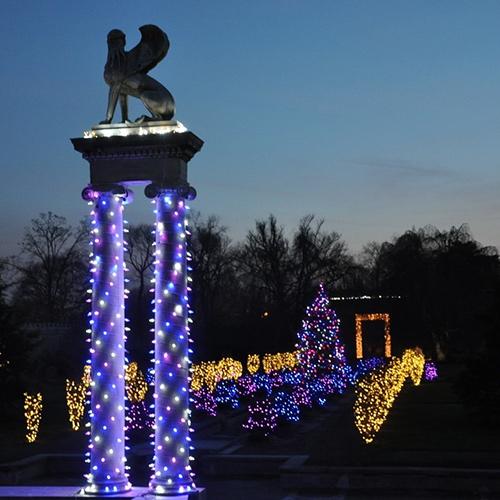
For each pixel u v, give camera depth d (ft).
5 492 51.03
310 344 132.16
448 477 57.67
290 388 128.77
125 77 51.19
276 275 268.62
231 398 116.98
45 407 119.85
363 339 266.98
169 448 47.98
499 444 74.54
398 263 260.83
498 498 56.44
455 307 250.16
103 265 49.52
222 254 272.72
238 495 59.16
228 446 82.89
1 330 106.63
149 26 51.44
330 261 271.28
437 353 251.39
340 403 129.70
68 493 50.34
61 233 279.08
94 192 49.70
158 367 48.47
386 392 96.07
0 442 84.64
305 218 273.54
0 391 104.63
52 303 274.77
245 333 224.12
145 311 196.44
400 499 57.26
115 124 50.19
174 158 49.21
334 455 67.56
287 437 88.58
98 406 48.88
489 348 89.76
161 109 50.47
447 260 252.83
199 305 258.16
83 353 199.00
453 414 103.65
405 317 256.11
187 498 47.19
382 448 72.79
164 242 48.96
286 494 59.31
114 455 48.88
